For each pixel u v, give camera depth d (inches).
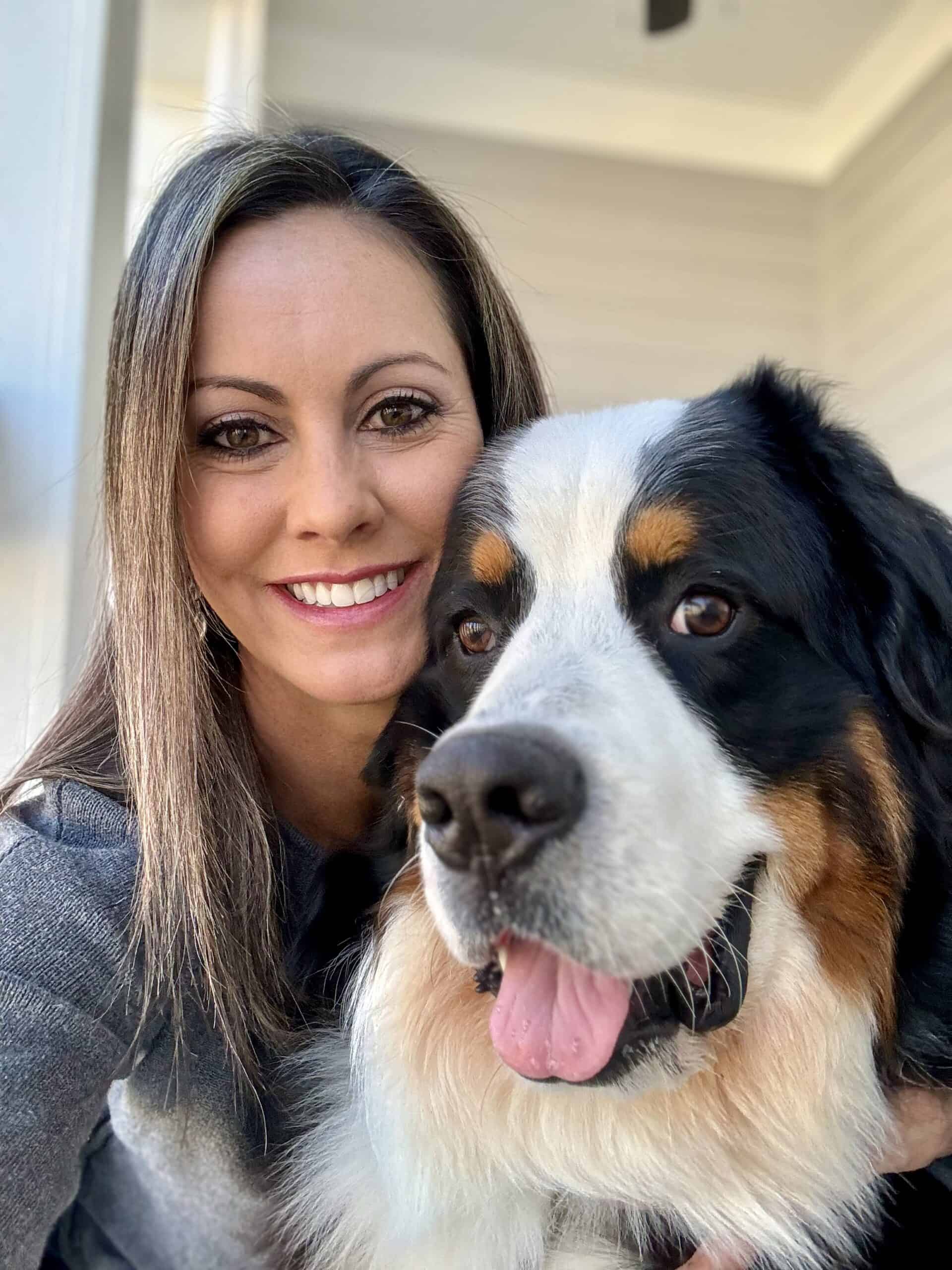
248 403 14.7
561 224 49.0
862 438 15.4
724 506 13.7
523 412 18.5
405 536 15.6
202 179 15.0
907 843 13.9
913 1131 14.0
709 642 13.3
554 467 14.7
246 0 38.6
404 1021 14.3
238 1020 14.0
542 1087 12.0
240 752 15.6
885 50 44.1
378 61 46.1
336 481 14.6
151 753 14.2
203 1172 14.8
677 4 37.9
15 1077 11.6
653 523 13.6
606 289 49.4
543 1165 13.7
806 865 13.2
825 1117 13.4
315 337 14.4
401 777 15.5
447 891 11.3
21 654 25.6
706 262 50.2
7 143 26.5
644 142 49.1
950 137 42.4
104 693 16.3
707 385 50.4
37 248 26.5
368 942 15.4
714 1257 13.3
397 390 15.3
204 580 15.6
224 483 14.9
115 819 14.2
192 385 14.8
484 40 45.2
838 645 14.0
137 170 38.0
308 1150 15.0
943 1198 14.4
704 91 47.6
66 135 26.7
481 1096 14.0
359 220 15.6
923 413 44.4
